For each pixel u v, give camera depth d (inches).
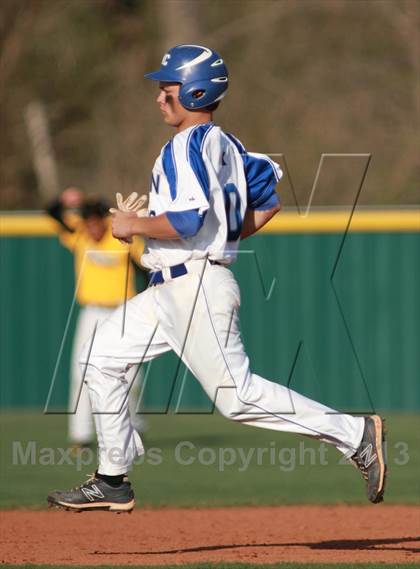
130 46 2913.4
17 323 1829.5
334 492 1150.3
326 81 2751.0
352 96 2741.1
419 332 1769.2
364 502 1089.4
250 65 2758.4
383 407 1780.3
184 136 741.3
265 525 980.6
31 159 2933.1
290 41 2778.1
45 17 2898.6
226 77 772.6
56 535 933.2
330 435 766.5
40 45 2901.1
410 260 1769.2
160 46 2856.8
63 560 801.6
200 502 1098.1
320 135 2687.0
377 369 1781.5
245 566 746.8
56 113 2901.1
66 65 2896.2
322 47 2773.1
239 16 2810.0
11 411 1817.2
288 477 1243.8
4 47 2891.2
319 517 1018.1
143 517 1024.9
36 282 1823.3
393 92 2741.1
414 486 1166.3
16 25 2901.1
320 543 882.1
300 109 2721.5
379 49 2765.7
